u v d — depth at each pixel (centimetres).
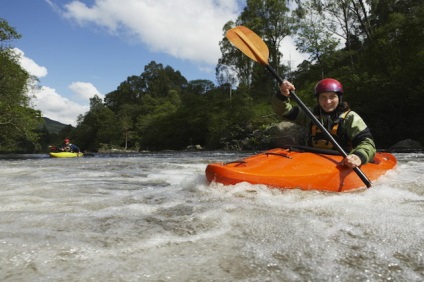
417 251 150
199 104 4803
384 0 3578
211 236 175
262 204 243
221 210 228
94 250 152
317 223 194
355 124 328
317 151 331
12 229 184
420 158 802
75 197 295
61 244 159
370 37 3034
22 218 210
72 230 183
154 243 163
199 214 218
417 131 2167
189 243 164
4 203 265
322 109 350
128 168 630
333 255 147
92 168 636
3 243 159
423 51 2256
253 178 284
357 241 164
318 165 299
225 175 292
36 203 266
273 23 3688
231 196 271
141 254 149
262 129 2991
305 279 124
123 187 364
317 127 352
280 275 127
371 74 2738
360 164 296
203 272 130
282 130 2625
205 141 4188
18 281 120
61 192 325
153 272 130
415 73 2228
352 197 261
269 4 3575
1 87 2105
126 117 6825
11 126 2189
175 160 965
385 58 2664
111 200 278
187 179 359
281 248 156
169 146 4925
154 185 380
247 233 179
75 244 159
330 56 3094
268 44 3731
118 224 197
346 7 3064
